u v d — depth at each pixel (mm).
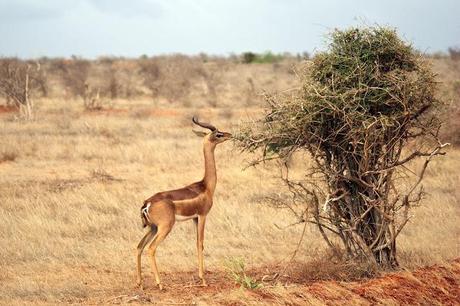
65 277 17656
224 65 123500
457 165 33625
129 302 14891
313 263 17344
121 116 63156
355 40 16406
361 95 15969
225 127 47812
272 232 22812
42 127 53812
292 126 15953
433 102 16562
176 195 16375
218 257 20047
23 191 29281
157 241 16016
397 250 19266
